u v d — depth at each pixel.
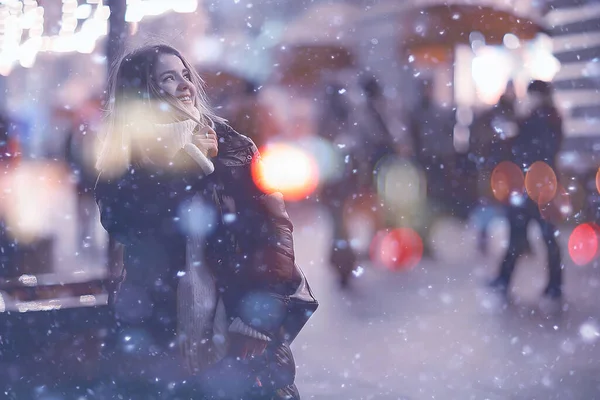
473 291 11.09
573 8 21.75
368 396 6.49
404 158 13.68
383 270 12.95
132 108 3.95
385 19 21.05
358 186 12.02
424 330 8.80
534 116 10.79
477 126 15.96
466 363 7.40
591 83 21.41
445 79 20.61
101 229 12.76
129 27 7.26
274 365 3.86
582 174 18.67
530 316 9.47
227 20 19.17
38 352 6.30
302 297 3.82
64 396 6.05
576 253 14.42
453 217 17.16
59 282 7.25
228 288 3.81
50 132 15.49
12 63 12.09
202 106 4.09
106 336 5.93
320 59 17.44
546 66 21.80
